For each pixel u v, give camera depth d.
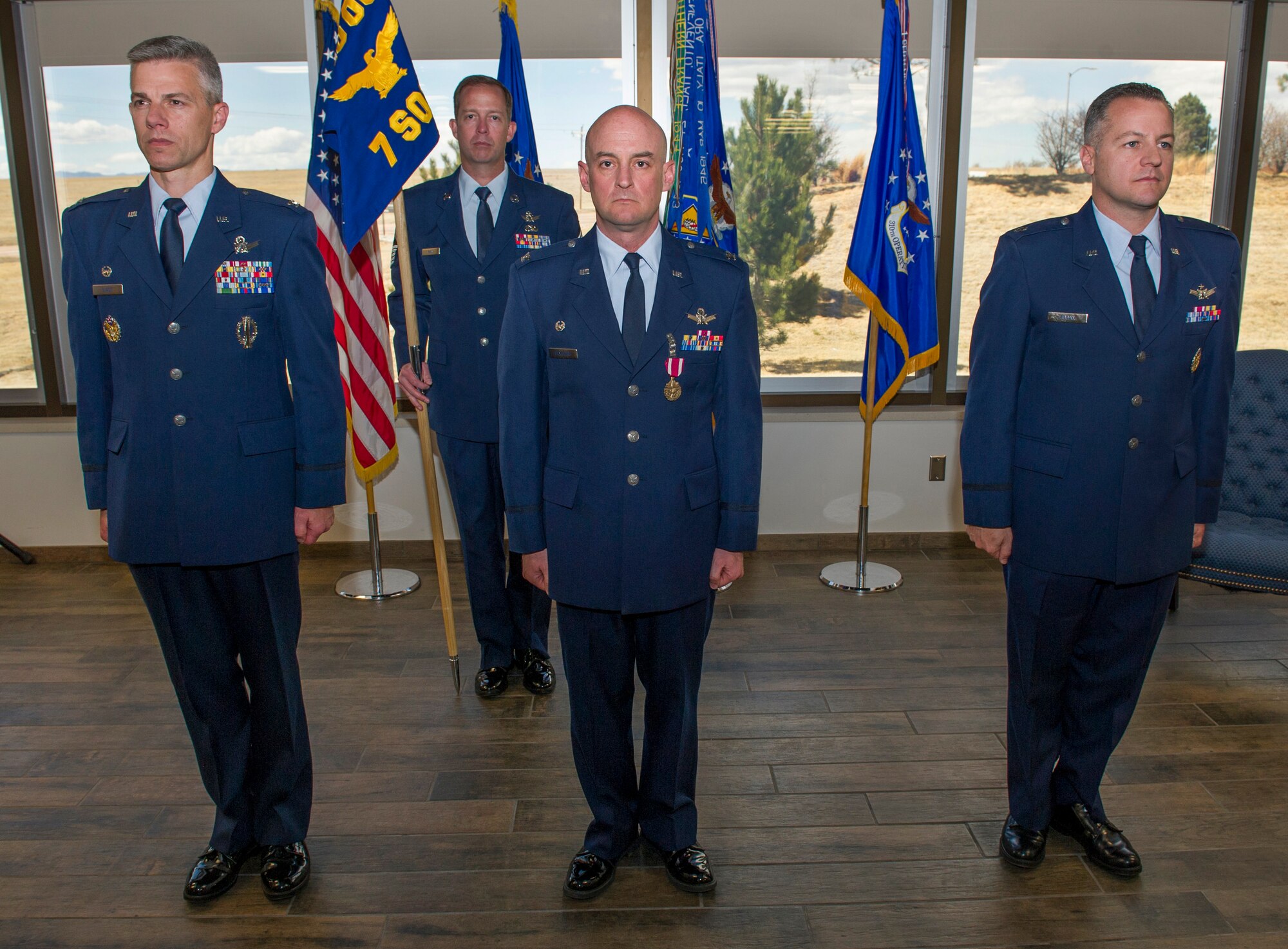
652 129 1.64
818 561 3.93
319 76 2.83
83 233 1.77
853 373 4.17
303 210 1.83
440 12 3.84
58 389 4.05
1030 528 1.87
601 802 1.92
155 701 2.77
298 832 1.96
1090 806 2.02
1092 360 1.79
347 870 2.00
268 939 1.80
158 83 1.65
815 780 2.32
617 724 1.89
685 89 3.08
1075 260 1.80
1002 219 4.04
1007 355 1.85
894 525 4.07
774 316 4.12
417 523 4.03
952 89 3.91
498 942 1.78
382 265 3.96
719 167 3.20
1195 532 1.97
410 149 2.56
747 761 2.41
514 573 2.86
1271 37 3.88
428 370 2.83
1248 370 3.29
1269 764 2.38
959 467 4.03
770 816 2.17
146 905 1.90
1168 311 1.78
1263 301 4.12
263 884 1.93
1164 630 3.23
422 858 2.04
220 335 1.75
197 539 1.76
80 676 2.94
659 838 1.95
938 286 4.09
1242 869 1.97
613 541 1.75
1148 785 2.29
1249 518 3.17
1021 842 1.99
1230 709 2.67
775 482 4.03
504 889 1.93
